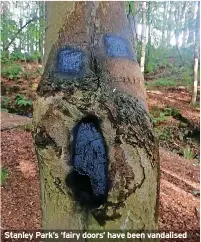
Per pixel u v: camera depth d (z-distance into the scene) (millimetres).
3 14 7375
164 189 3150
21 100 6453
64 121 982
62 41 1029
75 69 999
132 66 1042
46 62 1058
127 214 944
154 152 990
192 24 9531
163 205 2791
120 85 991
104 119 954
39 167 1054
